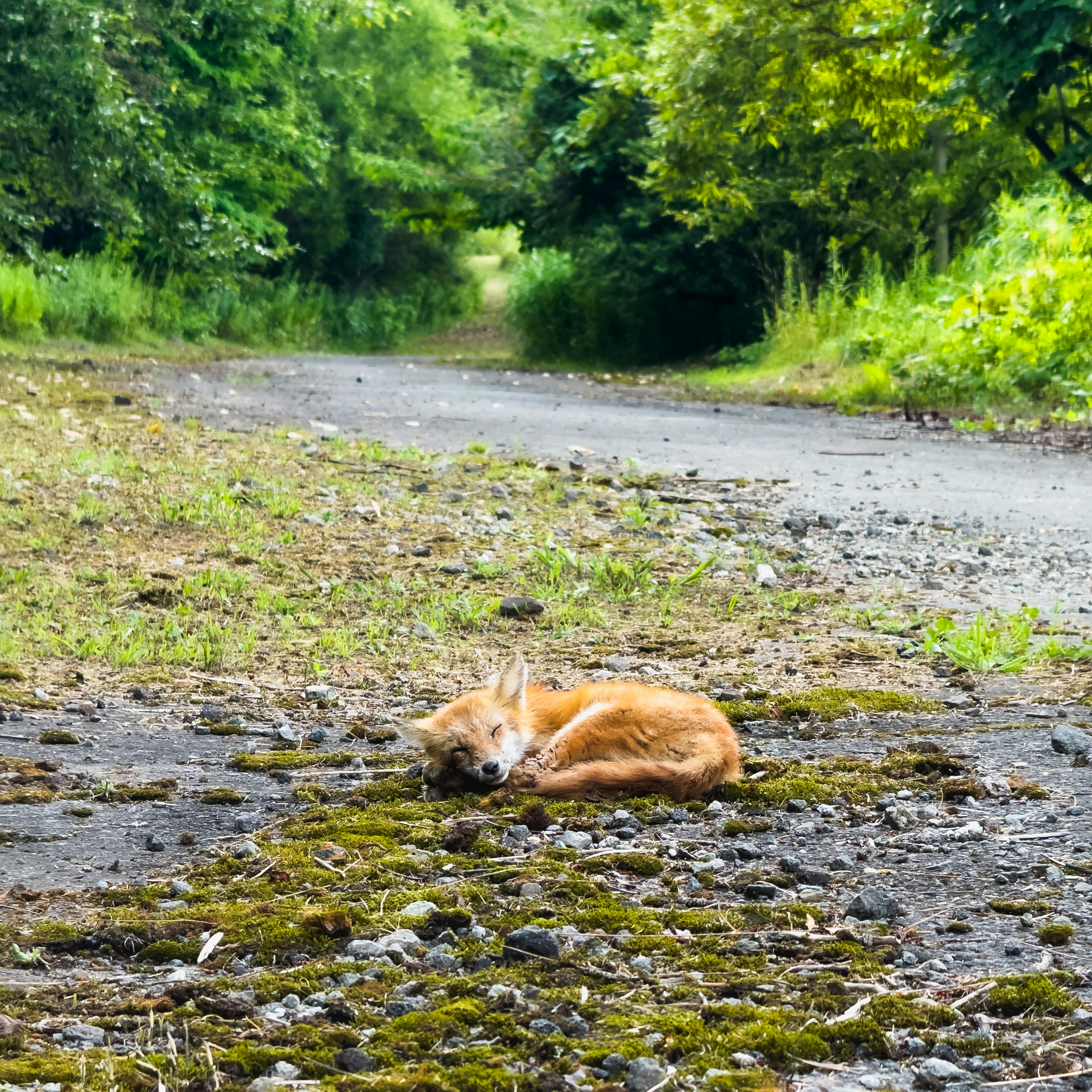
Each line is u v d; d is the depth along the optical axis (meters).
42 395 14.56
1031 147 22.48
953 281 23.80
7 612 7.17
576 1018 2.79
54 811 4.39
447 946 3.20
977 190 27.81
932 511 11.11
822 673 6.50
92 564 8.21
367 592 7.93
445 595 7.96
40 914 3.46
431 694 6.15
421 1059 2.62
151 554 8.52
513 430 15.46
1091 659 6.57
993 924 3.35
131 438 12.31
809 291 30.22
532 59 35.28
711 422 17.33
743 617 7.74
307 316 39.06
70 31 23.19
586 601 8.04
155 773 4.91
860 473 13.04
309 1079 2.54
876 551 9.55
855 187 29.16
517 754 4.66
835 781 4.64
